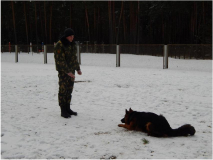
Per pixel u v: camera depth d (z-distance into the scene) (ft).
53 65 70.85
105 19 154.30
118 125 16.46
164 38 158.71
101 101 25.09
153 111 21.35
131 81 38.45
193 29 130.82
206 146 13.37
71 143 13.71
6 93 28.58
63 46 18.01
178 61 71.51
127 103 24.34
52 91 29.99
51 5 145.79
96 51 86.69
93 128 16.42
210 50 77.00
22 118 18.61
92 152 12.51
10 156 11.98
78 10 162.91
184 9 136.05
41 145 13.42
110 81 38.24
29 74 46.78
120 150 12.74
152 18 160.15
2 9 150.00
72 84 19.17
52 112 20.51
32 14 162.81
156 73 49.90
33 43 172.35
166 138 14.49
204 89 32.14
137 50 81.10
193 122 18.13
